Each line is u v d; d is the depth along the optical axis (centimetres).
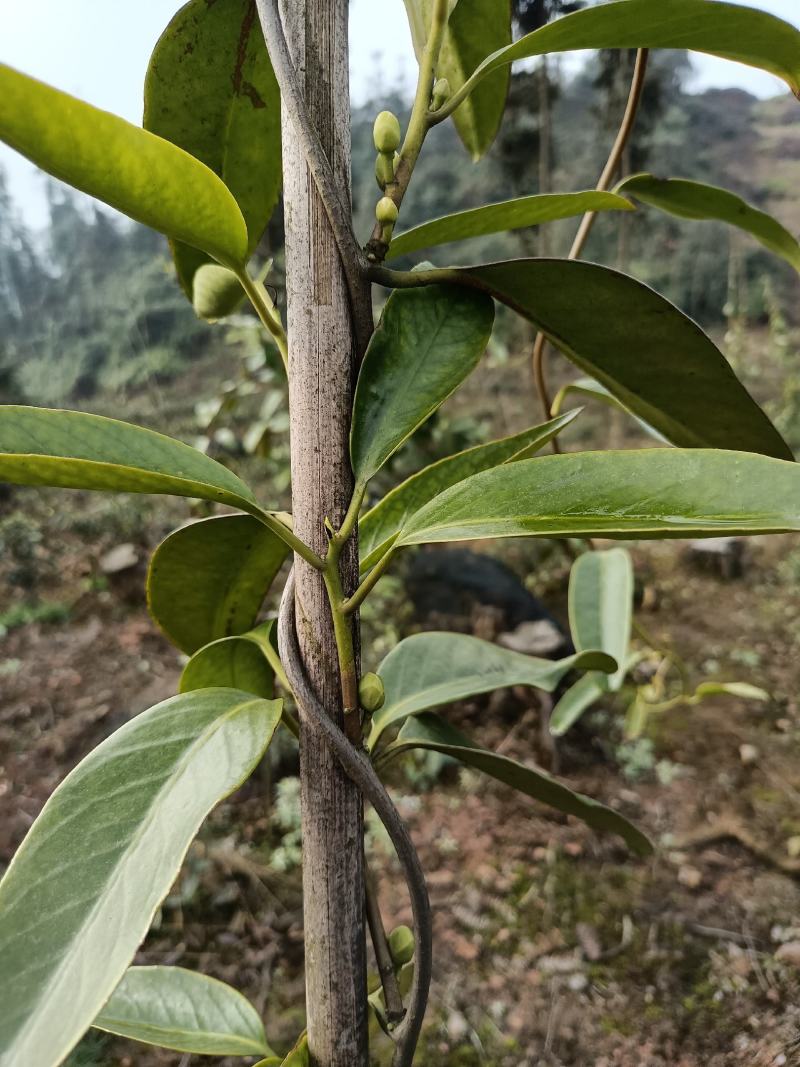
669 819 233
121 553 402
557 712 148
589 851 218
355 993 50
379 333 47
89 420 42
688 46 49
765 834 222
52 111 32
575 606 139
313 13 40
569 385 97
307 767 47
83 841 39
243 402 525
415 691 69
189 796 40
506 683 69
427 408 45
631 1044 161
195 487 39
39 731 286
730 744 266
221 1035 68
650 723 279
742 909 197
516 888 205
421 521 41
